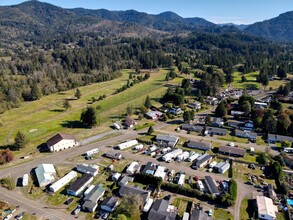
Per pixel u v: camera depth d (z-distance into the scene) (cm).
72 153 9806
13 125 12862
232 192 7338
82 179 7806
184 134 11800
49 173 8156
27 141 10238
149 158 9506
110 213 6625
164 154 9731
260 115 13088
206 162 9225
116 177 8075
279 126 11856
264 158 9369
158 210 6519
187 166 9012
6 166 8794
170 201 7169
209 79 18988
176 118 13900
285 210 6912
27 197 7212
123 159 9381
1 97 15762
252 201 7288
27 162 9094
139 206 6688
